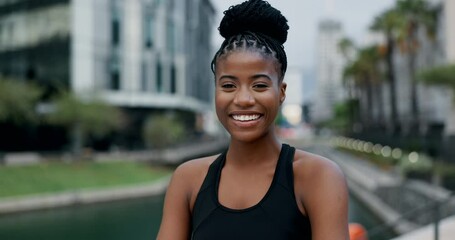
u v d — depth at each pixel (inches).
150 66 2144.4
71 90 1551.4
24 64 1897.1
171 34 2255.2
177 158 1926.7
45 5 1875.0
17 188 1181.1
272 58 52.3
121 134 2116.1
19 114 1371.8
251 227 50.9
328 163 53.9
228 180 54.7
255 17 54.0
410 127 1672.0
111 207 1176.8
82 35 1877.5
